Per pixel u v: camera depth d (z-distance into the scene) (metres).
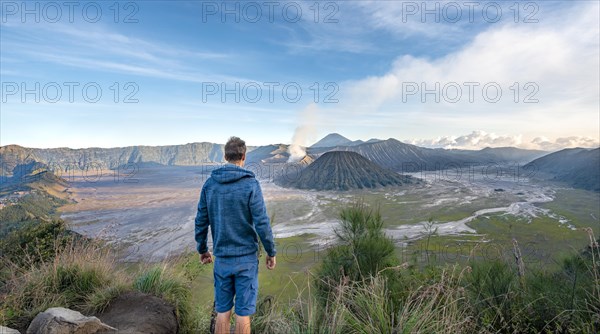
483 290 3.98
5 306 3.81
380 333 3.13
